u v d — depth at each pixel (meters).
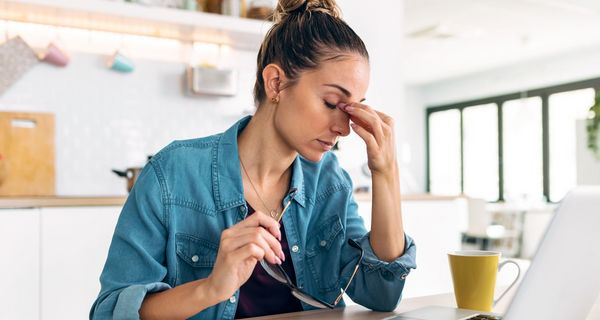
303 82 0.97
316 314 0.91
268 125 1.06
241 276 0.81
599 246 0.63
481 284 0.89
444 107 10.34
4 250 1.97
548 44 7.57
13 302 1.98
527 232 5.15
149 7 2.60
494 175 9.49
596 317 0.74
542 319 0.64
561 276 0.64
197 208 1.03
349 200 1.20
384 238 1.03
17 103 2.63
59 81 2.72
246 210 1.06
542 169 8.59
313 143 0.99
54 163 2.68
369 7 3.45
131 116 2.88
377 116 0.99
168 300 0.83
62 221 2.08
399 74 3.55
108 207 2.17
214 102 3.08
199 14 2.71
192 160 1.05
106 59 2.82
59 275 2.07
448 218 3.05
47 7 2.44
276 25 1.05
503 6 5.84
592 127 7.10
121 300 0.84
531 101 8.77
